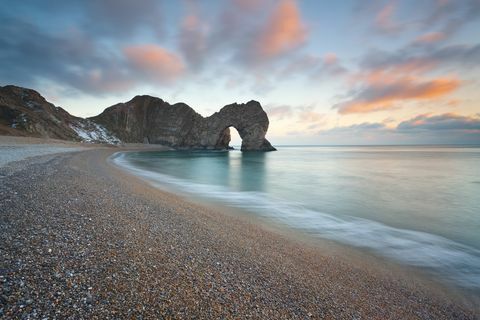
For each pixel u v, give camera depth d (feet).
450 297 25.58
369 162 233.14
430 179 119.03
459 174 138.51
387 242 40.98
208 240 30.22
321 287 23.21
